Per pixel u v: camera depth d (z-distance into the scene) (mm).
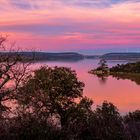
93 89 144000
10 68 29562
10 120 7098
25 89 28688
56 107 41250
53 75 45125
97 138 6977
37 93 31750
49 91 42219
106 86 160875
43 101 34719
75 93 45781
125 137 6941
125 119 8219
